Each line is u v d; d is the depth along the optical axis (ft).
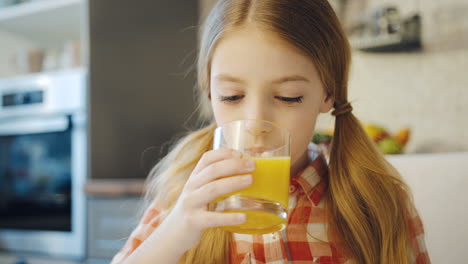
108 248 3.79
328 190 2.04
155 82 4.73
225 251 1.94
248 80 1.65
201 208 1.47
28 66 4.93
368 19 4.50
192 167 2.16
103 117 4.25
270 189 1.47
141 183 3.64
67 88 4.23
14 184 4.48
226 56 1.67
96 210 3.86
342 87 2.03
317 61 1.75
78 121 4.17
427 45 4.39
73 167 4.16
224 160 1.45
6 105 4.50
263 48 1.64
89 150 4.14
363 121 4.55
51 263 4.18
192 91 4.99
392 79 4.49
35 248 4.30
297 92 1.66
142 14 4.66
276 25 1.66
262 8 1.71
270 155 1.48
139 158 4.55
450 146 4.33
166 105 4.80
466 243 2.40
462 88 4.30
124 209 3.73
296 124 1.67
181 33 4.97
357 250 1.90
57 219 4.22
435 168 2.55
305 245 1.92
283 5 1.73
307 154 2.13
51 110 4.28
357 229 1.92
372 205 1.97
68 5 4.59
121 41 4.46
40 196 4.33
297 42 1.66
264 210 1.46
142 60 4.63
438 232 2.47
